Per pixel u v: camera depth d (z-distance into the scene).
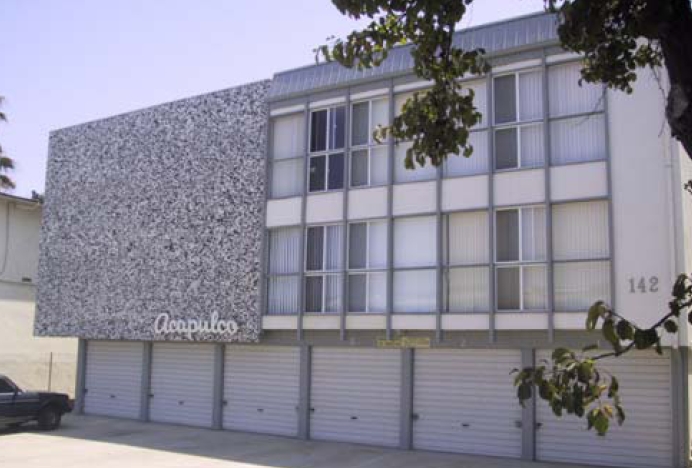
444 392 17.69
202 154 22.03
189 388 22.34
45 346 32.56
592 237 15.95
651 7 3.51
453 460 16.45
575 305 15.90
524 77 17.09
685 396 14.82
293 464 15.91
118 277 23.50
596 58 5.46
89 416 24.41
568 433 16.14
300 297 19.44
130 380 23.91
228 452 17.47
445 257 17.56
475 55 5.85
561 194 16.28
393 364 18.50
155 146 23.25
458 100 5.83
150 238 22.86
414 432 17.98
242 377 21.20
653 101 15.53
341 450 17.80
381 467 15.59
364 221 18.84
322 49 6.08
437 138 5.87
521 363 16.67
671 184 15.12
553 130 16.62
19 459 16.33
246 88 21.38
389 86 18.83
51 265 25.42
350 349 19.22
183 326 21.55
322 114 20.00
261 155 20.73
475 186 17.33
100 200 24.45
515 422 16.72
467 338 17.20
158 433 20.67
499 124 17.22
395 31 5.81
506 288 16.70
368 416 18.72
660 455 15.02
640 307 15.11
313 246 19.61
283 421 20.16
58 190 25.73
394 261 18.28
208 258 21.36
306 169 19.91
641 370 15.34
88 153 25.11
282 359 20.41
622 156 15.73
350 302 18.81
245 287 20.47
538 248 16.48
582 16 4.25
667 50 3.51
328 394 19.44
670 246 14.97
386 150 18.78
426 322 17.53
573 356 3.49
